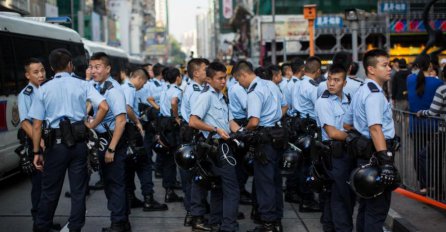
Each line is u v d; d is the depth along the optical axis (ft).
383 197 15.01
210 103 18.80
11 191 28.22
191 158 19.22
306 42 134.31
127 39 296.71
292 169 19.20
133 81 25.17
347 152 15.90
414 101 25.70
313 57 23.27
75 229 17.92
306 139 21.24
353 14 44.14
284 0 138.92
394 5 130.62
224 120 19.16
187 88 21.24
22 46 30.71
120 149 19.29
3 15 29.32
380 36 132.77
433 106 21.83
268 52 131.34
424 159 22.26
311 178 18.02
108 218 22.43
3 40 28.32
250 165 19.97
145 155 22.67
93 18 163.53
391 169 14.19
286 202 24.93
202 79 20.93
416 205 22.20
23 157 19.08
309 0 139.74
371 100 14.65
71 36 39.86
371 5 141.28
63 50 17.97
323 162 17.24
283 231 20.33
